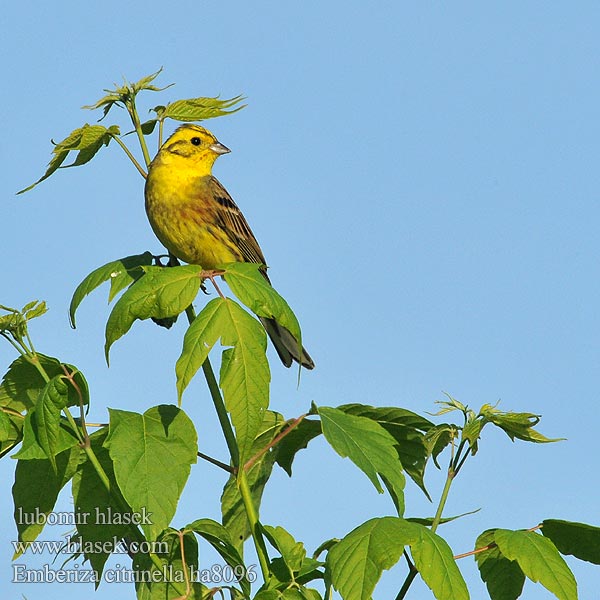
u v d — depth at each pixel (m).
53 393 8.44
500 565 9.02
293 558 8.87
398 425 9.96
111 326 8.59
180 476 8.32
